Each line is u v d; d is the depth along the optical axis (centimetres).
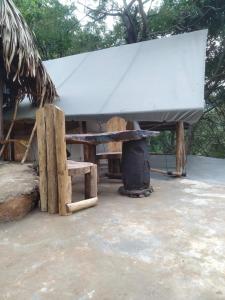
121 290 153
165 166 641
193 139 1296
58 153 270
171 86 540
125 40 1198
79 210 287
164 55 651
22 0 885
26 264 184
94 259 188
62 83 697
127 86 586
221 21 993
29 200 280
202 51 618
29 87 570
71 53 1223
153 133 354
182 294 148
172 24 1035
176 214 275
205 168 625
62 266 180
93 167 313
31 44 476
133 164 348
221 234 224
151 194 359
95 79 666
